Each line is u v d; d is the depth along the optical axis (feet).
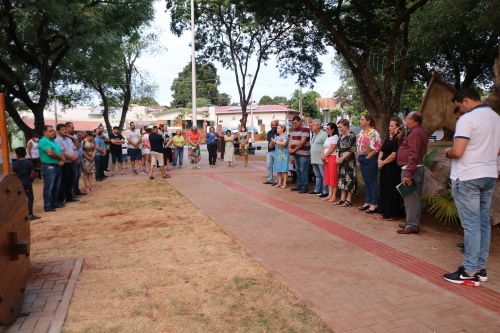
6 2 42.47
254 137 165.37
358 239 20.04
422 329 11.45
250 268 16.51
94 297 13.92
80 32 47.21
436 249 18.28
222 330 11.69
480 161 14.06
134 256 18.35
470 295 13.57
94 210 28.66
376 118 40.65
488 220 14.71
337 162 27.94
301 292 14.05
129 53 86.58
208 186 38.27
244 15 67.72
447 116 33.06
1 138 17.34
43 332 11.50
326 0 42.88
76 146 34.04
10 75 51.31
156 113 201.67
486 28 55.88
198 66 77.20
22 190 13.30
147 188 38.29
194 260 17.63
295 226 22.75
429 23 60.75
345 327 11.63
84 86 77.61
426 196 23.56
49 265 16.99
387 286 14.40
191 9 66.74
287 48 69.31
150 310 12.95
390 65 39.47
